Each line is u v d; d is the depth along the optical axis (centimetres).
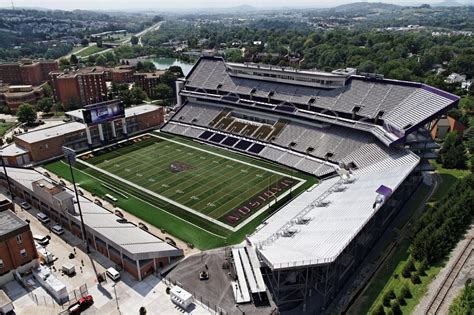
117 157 11044
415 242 6025
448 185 8706
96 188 9069
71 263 6331
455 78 19725
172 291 5447
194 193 8738
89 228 6556
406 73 18988
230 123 12419
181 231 7238
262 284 5184
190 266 6228
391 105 9756
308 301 5294
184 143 12031
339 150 9944
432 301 5084
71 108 16650
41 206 7925
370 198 6488
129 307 5338
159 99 18462
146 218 7712
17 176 8919
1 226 6031
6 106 16925
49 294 5641
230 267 6128
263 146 11019
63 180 9500
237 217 7700
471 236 6512
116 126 12538
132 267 5938
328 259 4662
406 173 7169
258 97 12231
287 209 7575
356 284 5622
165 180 9438
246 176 9575
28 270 6138
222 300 5434
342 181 8338
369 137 9825
